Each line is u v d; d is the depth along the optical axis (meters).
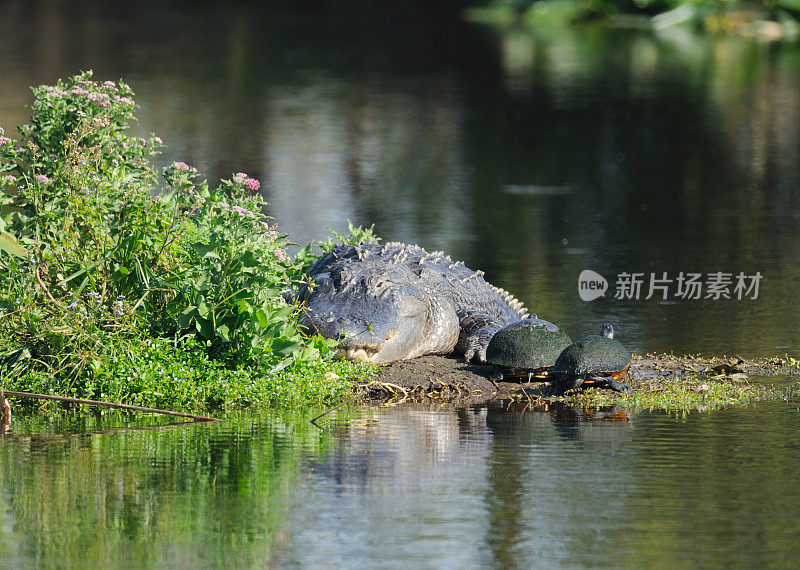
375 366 27.22
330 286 27.86
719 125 71.44
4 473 19.27
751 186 55.62
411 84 86.94
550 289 36.62
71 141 27.23
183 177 27.83
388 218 47.28
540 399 25.22
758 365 28.11
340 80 88.25
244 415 23.59
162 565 15.45
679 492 18.48
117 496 18.14
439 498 18.14
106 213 26.48
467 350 28.62
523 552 15.94
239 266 25.28
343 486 18.73
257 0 159.25
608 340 26.02
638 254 42.06
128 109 28.73
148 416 23.47
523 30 126.12
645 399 24.98
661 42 114.31
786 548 16.09
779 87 86.00
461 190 53.75
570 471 19.61
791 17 125.75
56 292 25.66
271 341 25.33
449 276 30.27
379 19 138.00
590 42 114.69
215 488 18.58
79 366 24.58
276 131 66.69
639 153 63.41
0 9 136.25
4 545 16.09
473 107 77.06
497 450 20.94
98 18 130.62
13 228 27.22
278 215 46.78
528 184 55.53
